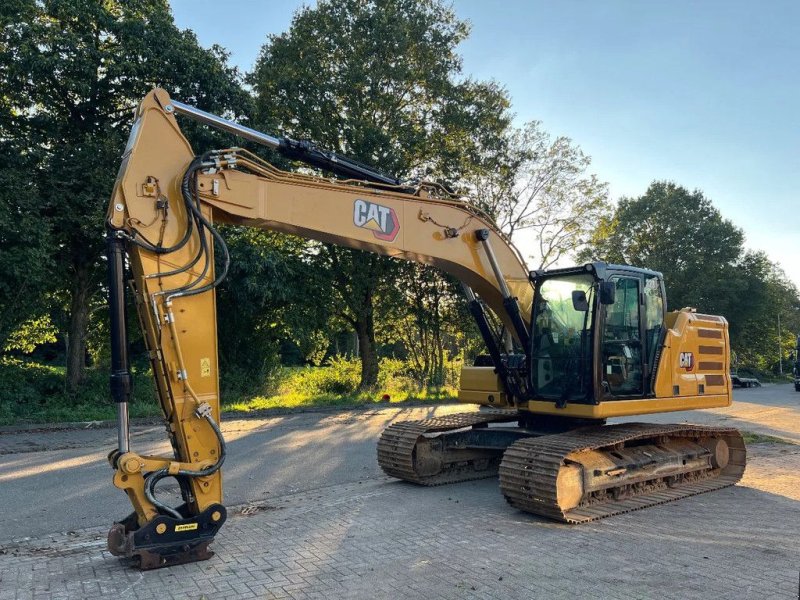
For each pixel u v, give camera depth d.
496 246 8.45
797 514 7.14
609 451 7.70
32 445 12.21
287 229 6.53
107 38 17.66
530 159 25.94
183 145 5.81
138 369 22.25
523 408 8.83
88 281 18.94
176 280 5.57
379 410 19.30
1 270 14.79
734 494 8.23
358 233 6.91
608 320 7.78
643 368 8.05
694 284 48.47
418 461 8.62
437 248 7.72
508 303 8.38
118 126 17.94
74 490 8.41
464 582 4.96
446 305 25.98
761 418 18.48
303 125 23.27
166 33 17.69
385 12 22.66
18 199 14.87
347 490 8.42
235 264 18.55
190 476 5.40
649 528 6.54
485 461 9.59
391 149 22.44
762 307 50.56
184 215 5.71
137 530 5.23
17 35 15.66
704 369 9.04
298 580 5.02
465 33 24.69
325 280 22.11
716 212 51.06
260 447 11.93
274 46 23.47
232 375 21.59
